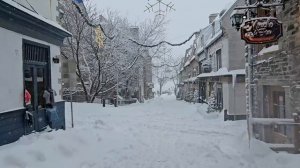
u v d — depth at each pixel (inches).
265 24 350.0
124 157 375.9
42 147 346.0
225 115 800.9
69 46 1277.1
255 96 519.8
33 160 313.7
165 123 765.3
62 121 562.6
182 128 666.8
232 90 849.5
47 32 502.6
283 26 388.8
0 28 370.9
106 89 1485.0
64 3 1164.5
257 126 385.7
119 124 725.9
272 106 479.2
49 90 514.0
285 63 390.0
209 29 1249.4
